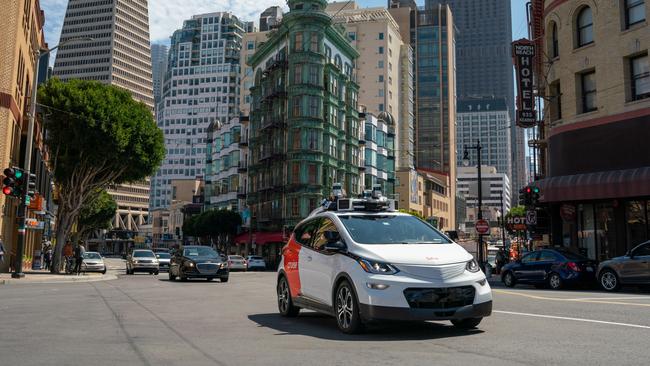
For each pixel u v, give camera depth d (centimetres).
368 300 720
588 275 1909
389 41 10494
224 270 2408
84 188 3256
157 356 625
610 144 2405
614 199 2370
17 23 2791
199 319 979
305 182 5641
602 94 2466
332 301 816
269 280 2664
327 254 852
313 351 646
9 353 646
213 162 8562
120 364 581
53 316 1020
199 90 18538
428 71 13700
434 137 13425
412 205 8806
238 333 802
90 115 3000
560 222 2677
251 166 6781
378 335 761
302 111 5716
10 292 1655
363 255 760
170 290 1788
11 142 2838
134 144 3203
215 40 18612
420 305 704
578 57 2588
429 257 741
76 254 2991
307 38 5812
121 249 15400
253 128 6894
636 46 2341
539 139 3256
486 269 2950
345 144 6400
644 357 582
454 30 14650
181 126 18538
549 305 1119
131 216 17912
